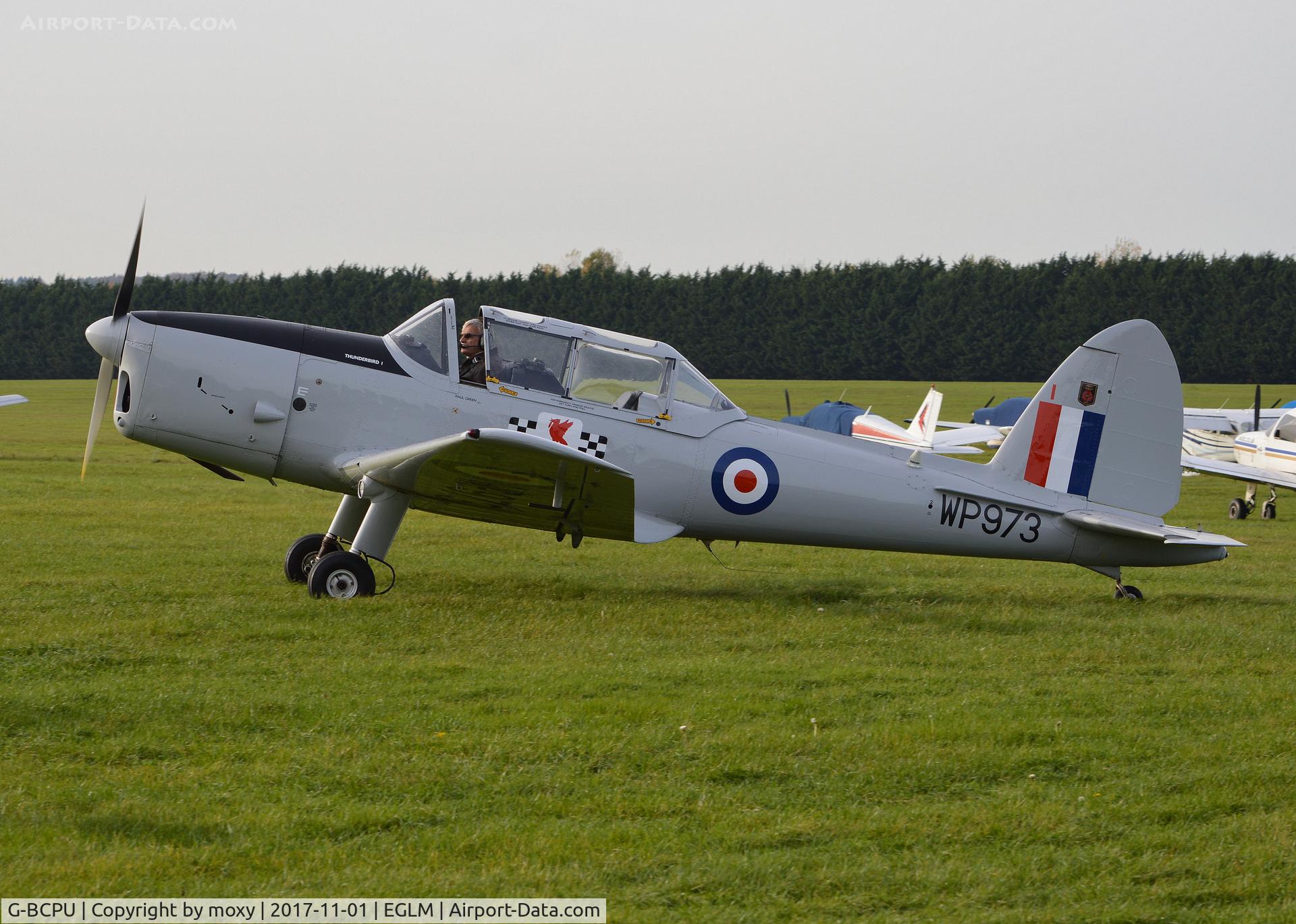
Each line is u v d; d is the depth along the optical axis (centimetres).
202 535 3133
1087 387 2530
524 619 2064
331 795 1177
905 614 2272
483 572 2697
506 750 1320
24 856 1012
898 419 12219
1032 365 18862
